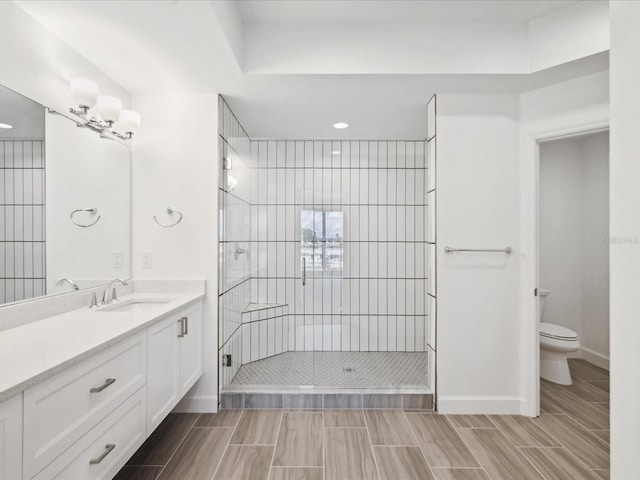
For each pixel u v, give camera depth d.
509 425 2.39
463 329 2.56
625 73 0.81
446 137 2.55
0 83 1.57
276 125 3.13
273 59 2.24
